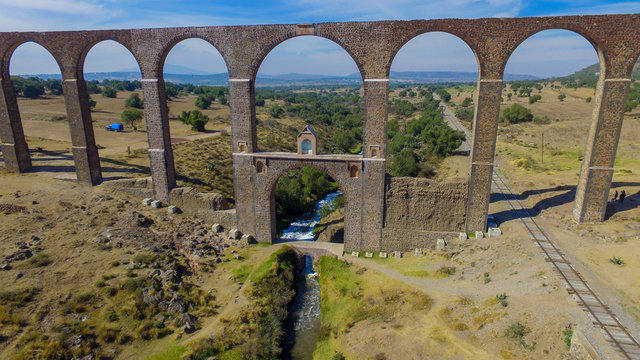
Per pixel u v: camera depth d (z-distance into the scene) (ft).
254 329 94.53
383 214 127.24
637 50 103.60
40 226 120.26
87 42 132.16
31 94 434.71
